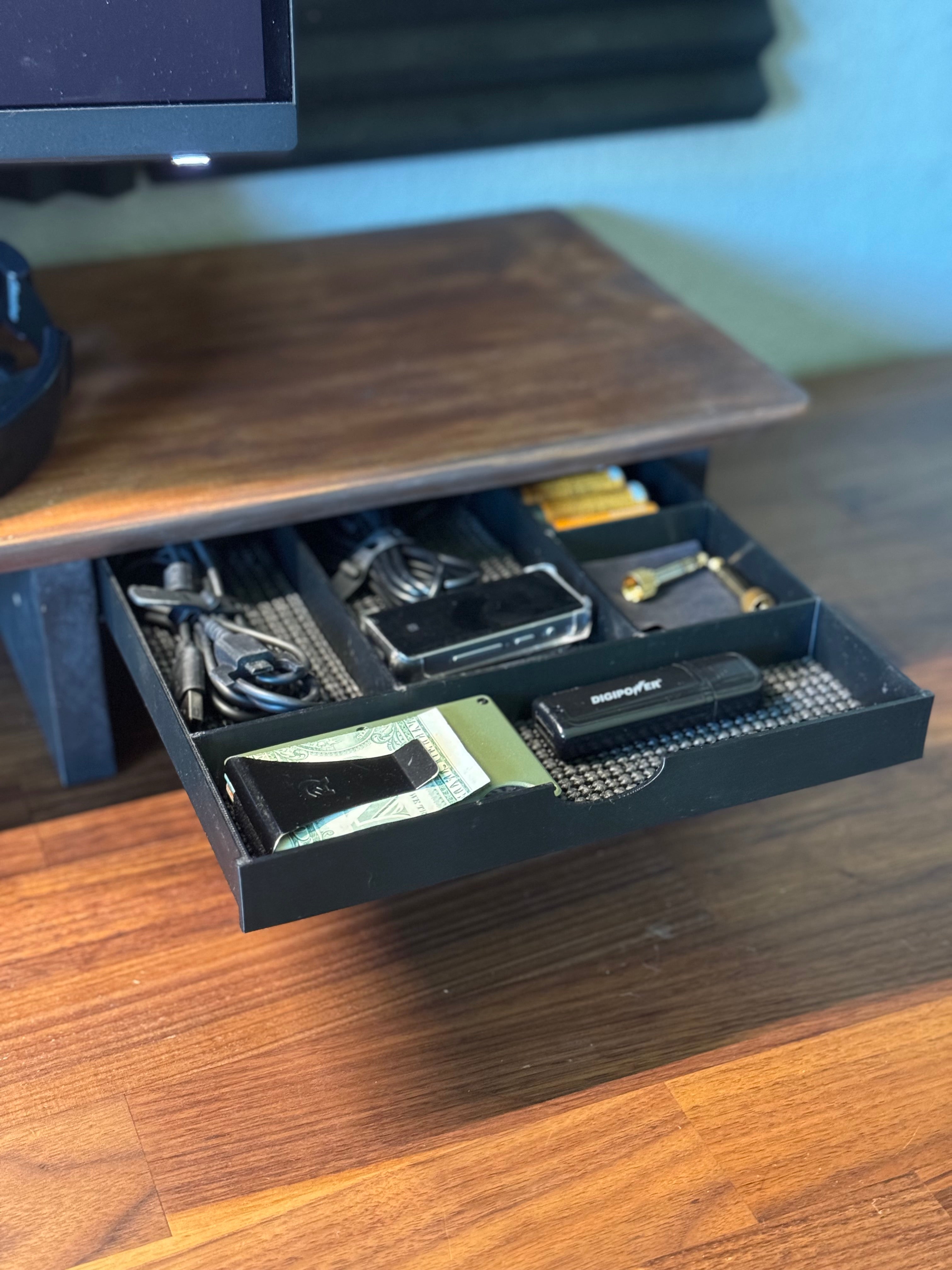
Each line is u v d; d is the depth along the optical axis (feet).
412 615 4.21
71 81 3.57
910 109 7.06
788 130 6.89
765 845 4.59
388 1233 3.35
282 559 4.81
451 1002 3.99
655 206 6.88
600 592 4.35
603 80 6.41
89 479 4.32
